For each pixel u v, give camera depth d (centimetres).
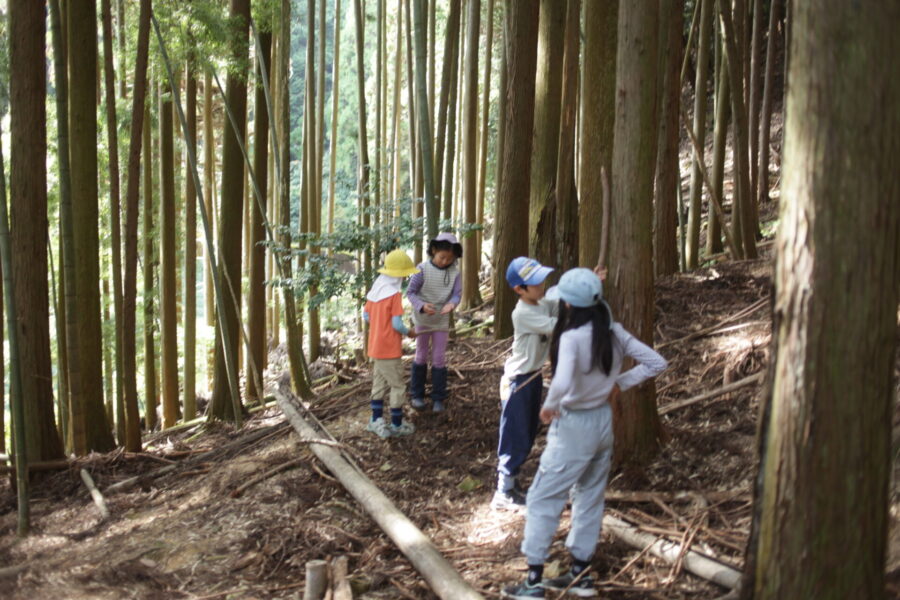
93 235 697
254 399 894
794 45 252
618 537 414
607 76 514
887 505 261
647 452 491
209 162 1113
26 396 674
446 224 738
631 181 456
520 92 739
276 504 528
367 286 738
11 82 643
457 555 429
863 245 243
